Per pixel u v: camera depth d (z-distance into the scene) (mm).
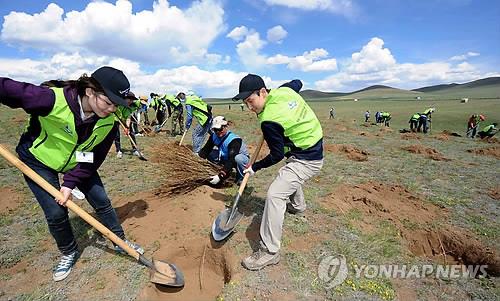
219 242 3680
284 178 3162
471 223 4383
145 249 3656
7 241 3891
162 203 4711
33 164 2830
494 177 6691
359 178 6348
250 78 3080
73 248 3238
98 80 2430
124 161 7492
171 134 12367
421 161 8094
